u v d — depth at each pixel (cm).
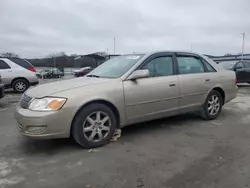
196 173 302
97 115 388
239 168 314
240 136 440
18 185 279
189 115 591
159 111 454
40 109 356
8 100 900
